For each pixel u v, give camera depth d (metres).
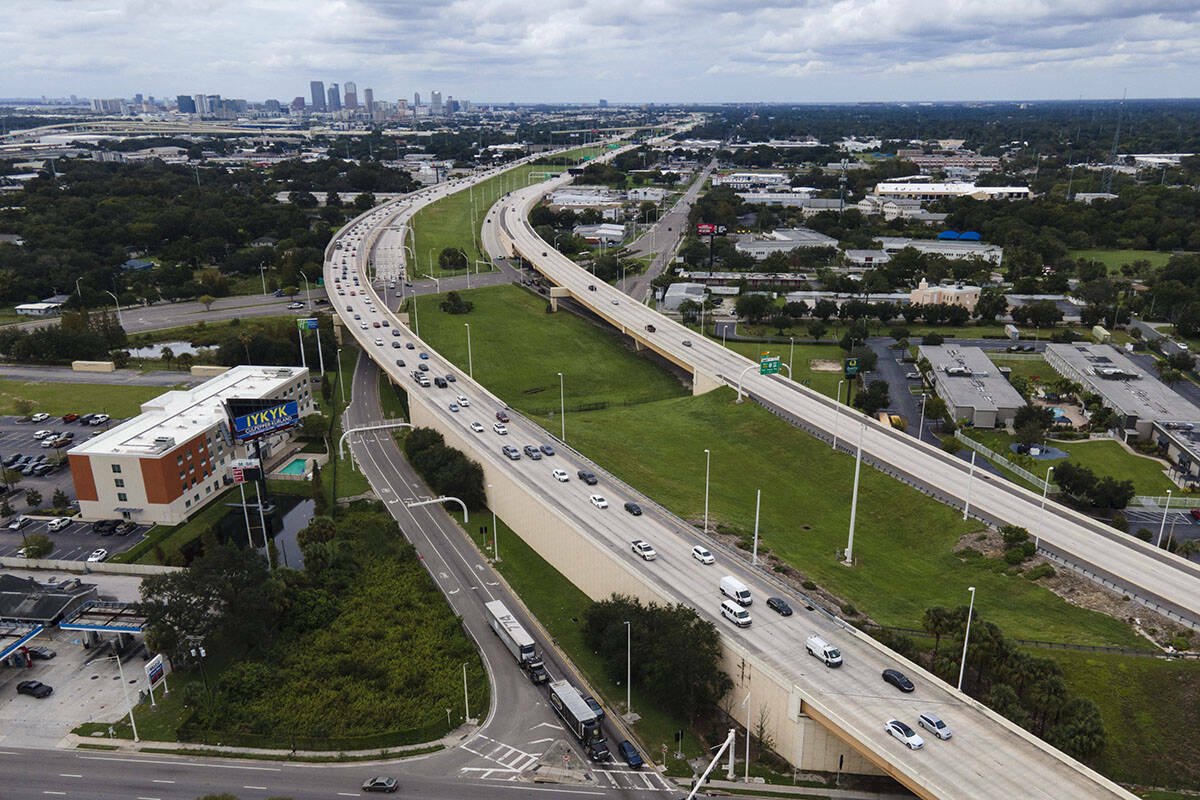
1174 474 171.75
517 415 190.88
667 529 137.00
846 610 119.06
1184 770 92.38
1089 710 92.75
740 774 95.75
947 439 183.88
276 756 99.75
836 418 190.75
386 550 147.00
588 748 98.94
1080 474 157.25
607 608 118.44
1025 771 82.00
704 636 104.56
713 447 187.75
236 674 111.75
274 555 146.25
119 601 131.38
